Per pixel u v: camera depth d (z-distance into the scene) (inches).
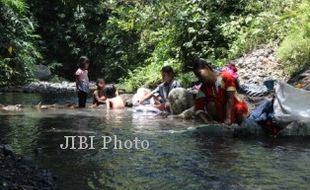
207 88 256.4
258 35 484.4
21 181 142.6
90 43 961.5
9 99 490.0
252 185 148.0
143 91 405.4
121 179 155.5
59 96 543.5
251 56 458.9
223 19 548.7
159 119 310.0
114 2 896.3
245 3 559.2
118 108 391.2
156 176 159.0
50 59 962.7
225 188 145.2
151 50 740.0
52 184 146.9
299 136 232.4
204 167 170.6
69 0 699.4
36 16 973.2
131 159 183.8
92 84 759.1
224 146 208.8
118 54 872.9
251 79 419.2
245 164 174.9
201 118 260.8
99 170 166.7
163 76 365.1
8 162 162.9
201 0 580.7
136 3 741.9
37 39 966.4
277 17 489.7
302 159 182.7
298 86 349.7
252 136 233.0
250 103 339.9
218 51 514.9
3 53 707.4
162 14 629.6
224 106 253.3
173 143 216.5
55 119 307.7
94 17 962.1
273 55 441.4
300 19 457.1
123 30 824.3
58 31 970.7
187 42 542.3
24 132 247.6
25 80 725.3
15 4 685.9
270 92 357.4
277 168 168.6
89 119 309.3
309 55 400.5
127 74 764.0
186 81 477.7
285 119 234.4
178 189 144.8
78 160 181.8
